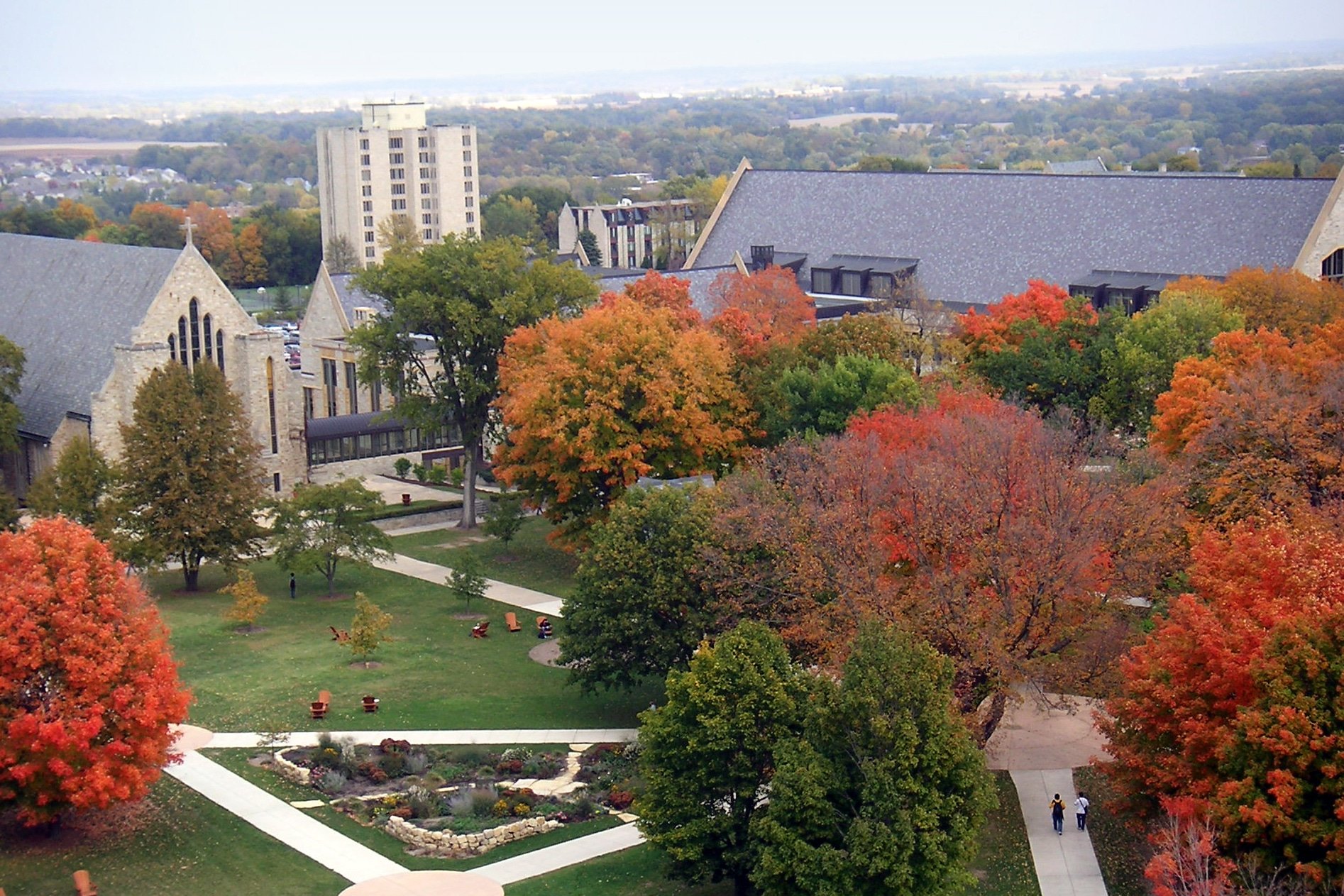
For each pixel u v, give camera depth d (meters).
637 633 78.75
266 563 114.12
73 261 136.62
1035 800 71.56
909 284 135.50
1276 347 95.88
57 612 65.81
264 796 72.38
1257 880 55.31
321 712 81.88
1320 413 86.06
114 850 66.81
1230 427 84.62
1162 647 64.19
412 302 115.56
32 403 128.88
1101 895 63.16
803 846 57.12
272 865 65.38
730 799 62.91
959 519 74.38
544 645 95.38
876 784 57.41
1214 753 58.47
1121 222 142.88
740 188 175.50
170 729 79.94
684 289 125.31
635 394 103.38
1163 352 106.00
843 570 73.81
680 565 79.62
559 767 75.50
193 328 126.25
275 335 128.38
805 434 95.50
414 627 98.69
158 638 69.31
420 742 79.06
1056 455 79.44
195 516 102.94
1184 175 143.25
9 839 67.69
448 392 120.69
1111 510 75.25
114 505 102.88
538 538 120.56
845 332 110.44
